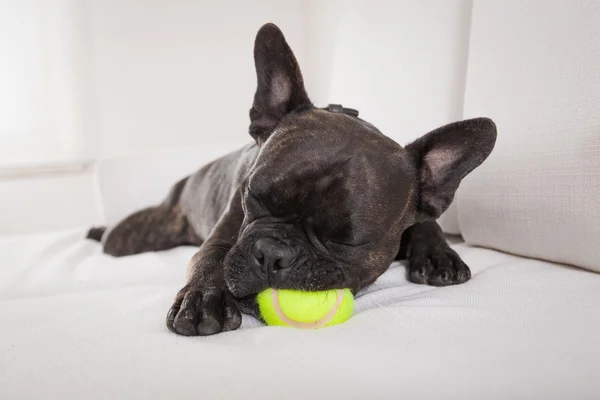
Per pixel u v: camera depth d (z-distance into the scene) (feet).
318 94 4.45
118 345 1.35
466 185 2.18
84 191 4.79
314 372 1.16
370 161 1.71
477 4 2.20
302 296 1.51
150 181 3.31
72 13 4.70
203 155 3.39
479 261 2.00
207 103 5.01
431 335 1.32
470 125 1.77
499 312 1.43
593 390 1.08
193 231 2.85
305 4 4.66
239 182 2.23
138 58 4.89
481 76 2.12
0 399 1.14
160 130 4.98
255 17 4.91
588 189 1.69
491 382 1.11
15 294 2.12
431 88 2.50
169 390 1.12
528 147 1.88
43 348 1.37
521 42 1.96
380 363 1.19
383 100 2.68
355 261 1.66
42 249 2.72
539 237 1.87
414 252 1.94
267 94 1.99
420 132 2.51
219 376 1.16
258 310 1.59
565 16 1.82
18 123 4.82
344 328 1.41
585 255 1.73
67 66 4.74
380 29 2.76
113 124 4.90
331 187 1.62
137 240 2.85
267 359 1.23
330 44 4.15
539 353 1.20
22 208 4.67
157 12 4.89
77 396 1.12
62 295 1.90
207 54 4.96
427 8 2.57
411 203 1.83
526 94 1.91
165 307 1.66
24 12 4.73
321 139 1.72
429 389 1.10
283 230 1.63
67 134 4.82
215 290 1.55
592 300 1.46
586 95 1.72
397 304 1.56
